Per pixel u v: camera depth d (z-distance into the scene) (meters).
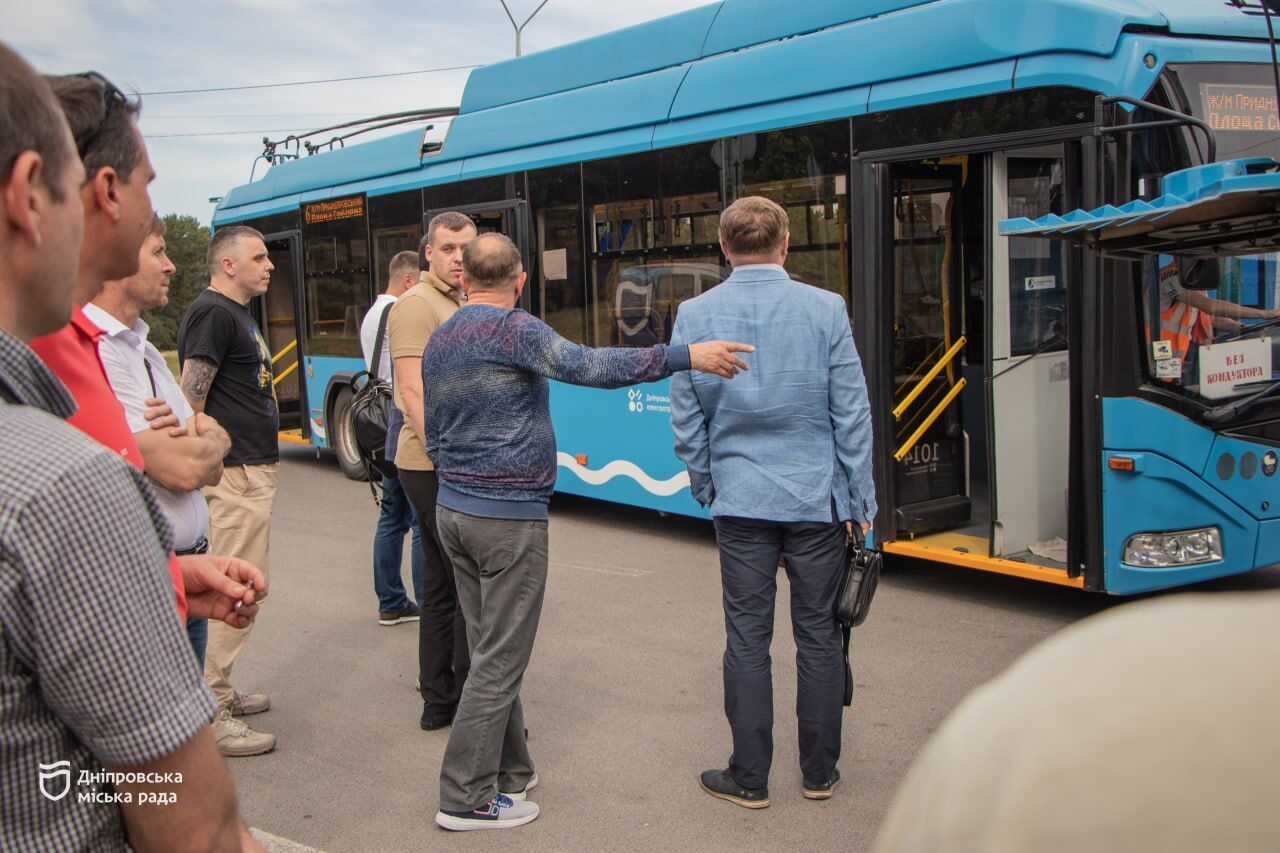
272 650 5.86
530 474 3.65
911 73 6.16
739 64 7.25
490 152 9.33
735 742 3.90
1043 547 6.07
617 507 9.77
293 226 12.38
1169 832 0.57
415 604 6.33
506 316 3.63
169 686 1.34
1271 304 5.64
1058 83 5.45
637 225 7.95
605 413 8.42
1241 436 5.46
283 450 14.70
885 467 6.43
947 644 5.63
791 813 3.85
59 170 1.39
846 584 3.80
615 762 4.33
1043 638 5.69
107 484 1.29
